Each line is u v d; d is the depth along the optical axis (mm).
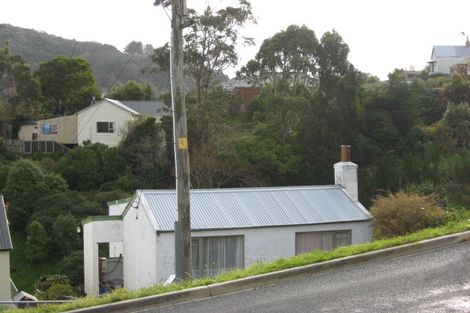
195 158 43094
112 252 28812
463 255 10641
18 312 8984
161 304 8852
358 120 46250
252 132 50438
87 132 57438
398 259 10766
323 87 47906
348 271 10164
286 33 50125
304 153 45906
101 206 42156
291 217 21859
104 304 8719
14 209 40844
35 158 52875
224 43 46906
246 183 43500
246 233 20906
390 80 49562
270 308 8289
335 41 48250
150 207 21141
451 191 29078
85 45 76375
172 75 13211
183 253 13031
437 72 92375
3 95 63281
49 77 67625
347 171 24422
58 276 28984
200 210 21609
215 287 9305
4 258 21812
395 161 41844
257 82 53562
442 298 8234
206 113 45344
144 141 47844
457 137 46312
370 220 22016
